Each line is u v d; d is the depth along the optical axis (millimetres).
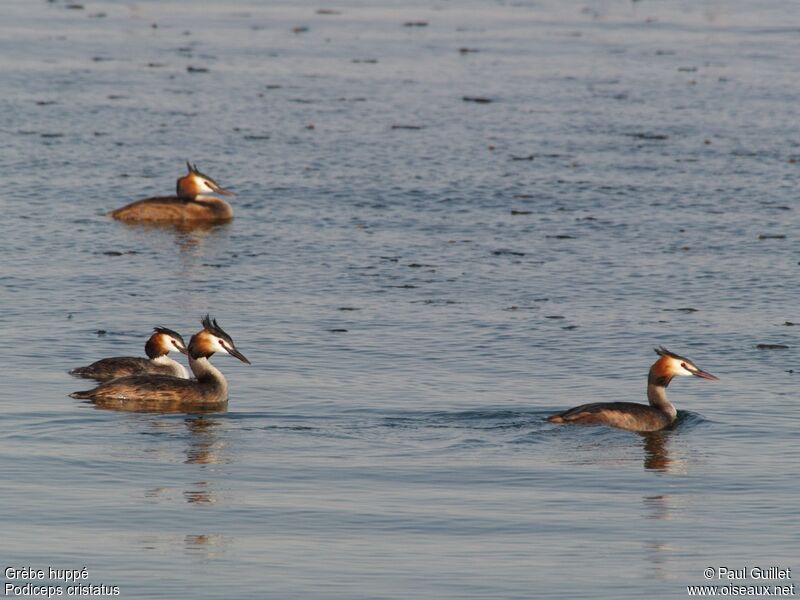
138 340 28422
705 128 54656
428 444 22141
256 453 21469
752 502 19641
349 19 89188
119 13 90062
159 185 44656
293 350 27734
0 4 92875
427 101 60188
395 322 29969
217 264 35406
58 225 39281
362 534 18047
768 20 90500
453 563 17062
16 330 28859
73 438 21984
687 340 28906
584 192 43844
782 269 35062
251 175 46062
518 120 56031
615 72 68812
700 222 40062
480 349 28016
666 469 21078
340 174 46219
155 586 16141
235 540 17734
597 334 29250
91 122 54000
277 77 66125
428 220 40312
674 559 17359
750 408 24484
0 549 17219
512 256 36219
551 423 23078
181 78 65062
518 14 92812
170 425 22812
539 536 18141
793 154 49906
